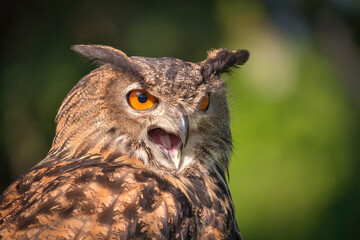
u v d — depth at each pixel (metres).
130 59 6.24
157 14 12.10
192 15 12.30
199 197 6.13
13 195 5.54
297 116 13.09
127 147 6.15
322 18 16.12
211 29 12.37
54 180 5.48
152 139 6.32
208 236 5.89
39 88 11.68
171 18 12.12
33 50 11.98
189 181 6.22
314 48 14.38
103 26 12.09
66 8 12.16
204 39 12.23
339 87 14.06
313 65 13.84
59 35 12.03
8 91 11.83
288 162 12.89
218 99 6.77
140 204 5.37
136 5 12.17
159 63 6.47
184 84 6.39
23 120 11.77
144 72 6.23
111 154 6.06
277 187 12.89
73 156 6.05
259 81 13.26
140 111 6.25
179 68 6.49
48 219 5.07
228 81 7.30
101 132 6.06
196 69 6.59
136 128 6.20
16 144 11.91
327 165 13.17
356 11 16.62
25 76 11.83
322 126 13.22
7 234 4.98
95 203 5.21
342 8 16.55
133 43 11.95
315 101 13.38
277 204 12.92
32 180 5.68
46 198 5.23
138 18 12.09
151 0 12.19
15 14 12.22
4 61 12.09
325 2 16.06
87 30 12.10
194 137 6.55
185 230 5.59
